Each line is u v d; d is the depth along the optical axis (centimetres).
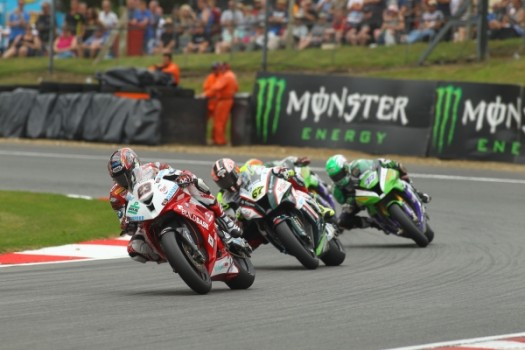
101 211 4944
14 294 2836
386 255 3856
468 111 7238
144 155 7406
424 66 9362
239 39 10131
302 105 7800
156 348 2052
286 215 3391
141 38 10456
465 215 5019
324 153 7569
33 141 8288
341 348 2066
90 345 2077
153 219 2727
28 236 4184
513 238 4278
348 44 9944
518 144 7119
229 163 3294
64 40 10738
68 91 8512
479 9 9275
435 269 3425
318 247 3462
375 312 2517
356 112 7581
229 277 2916
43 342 2103
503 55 9344
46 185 5969
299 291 2909
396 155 7400
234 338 2159
